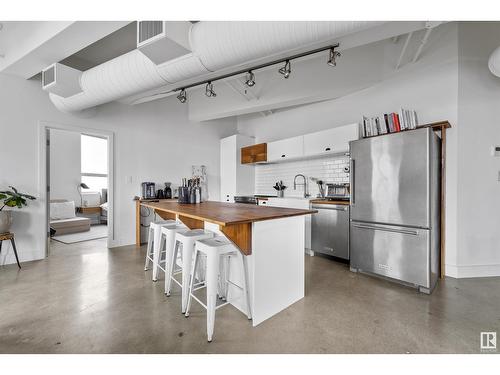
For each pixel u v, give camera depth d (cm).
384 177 273
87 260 352
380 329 185
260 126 579
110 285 264
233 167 553
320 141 407
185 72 236
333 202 351
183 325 190
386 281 279
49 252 383
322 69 373
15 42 285
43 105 355
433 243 255
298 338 175
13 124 331
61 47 259
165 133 506
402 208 259
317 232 373
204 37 207
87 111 387
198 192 308
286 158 466
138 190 464
